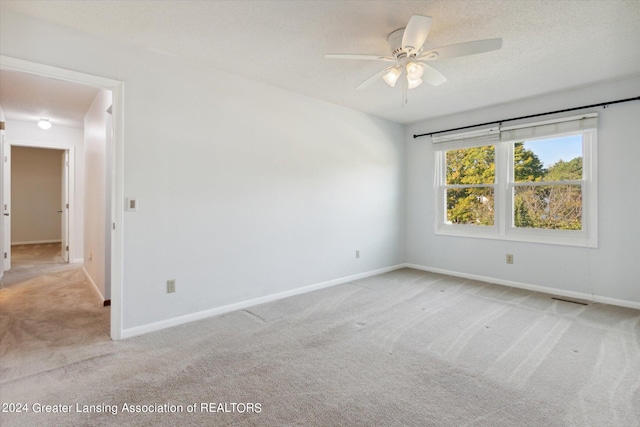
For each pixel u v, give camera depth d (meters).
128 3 2.00
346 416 1.63
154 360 2.18
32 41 2.14
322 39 2.44
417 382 1.93
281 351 2.32
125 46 2.51
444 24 2.23
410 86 2.40
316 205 3.89
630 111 3.20
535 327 2.74
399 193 5.03
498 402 1.74
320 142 3.92
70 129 5.49
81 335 2.57
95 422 1.58
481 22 2.21
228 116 3.09
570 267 3.59
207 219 2.97
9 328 2.71
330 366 2.11
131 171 2.54
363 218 4.48
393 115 4.57
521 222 3.99
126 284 2.53
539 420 1.60
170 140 2.74
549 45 2.52
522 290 3.84
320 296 3.62
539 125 3.73
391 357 2.23
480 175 4.33
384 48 2.58
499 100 3.86
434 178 4.76
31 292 3.78
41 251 6.61
